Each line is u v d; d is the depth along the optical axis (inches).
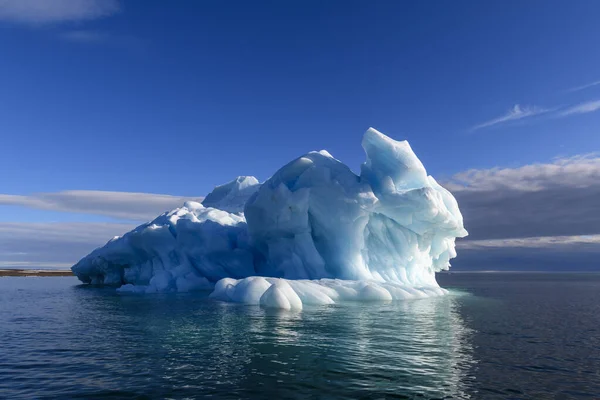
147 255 1038.4
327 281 695.7
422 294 743.1
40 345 352.5
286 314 507.8
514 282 2249.0
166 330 407.5
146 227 1001.5
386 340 359.3
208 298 719.7
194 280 921.5
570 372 273.0
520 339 386.0
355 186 778.8
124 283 1257.4
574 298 976.3
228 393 223.3
